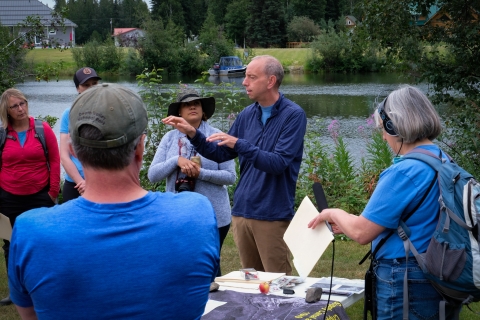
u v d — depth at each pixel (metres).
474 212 2.23
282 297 2.85
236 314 2.61
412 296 2.36
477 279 2.23
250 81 3.71
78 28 118.00
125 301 1.40
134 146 1.49
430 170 2.33
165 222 1.46
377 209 2.36
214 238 1.54
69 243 1.39
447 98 8.89
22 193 4.84
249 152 3.50
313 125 11.93
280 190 3.73
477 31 8.52
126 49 54.47
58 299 1.39
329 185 7.68
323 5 91.31
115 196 1.48
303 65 54.25
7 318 4.54
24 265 1.40
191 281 1.47
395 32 8.96
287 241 2.84
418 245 2.34
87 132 1.44
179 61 52.06
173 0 96.00
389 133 2.48
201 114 4.14
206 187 4.05
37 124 4.91
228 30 84.56
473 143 7.89
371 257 2.54
